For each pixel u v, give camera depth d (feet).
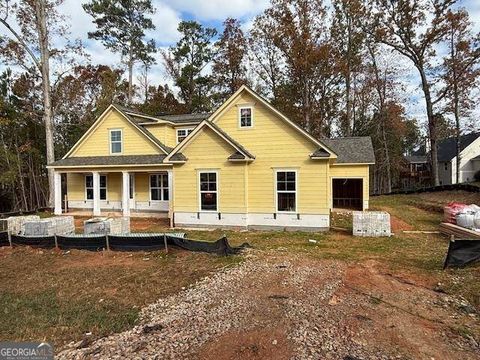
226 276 26.89
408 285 24.11
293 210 47.42
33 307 22.40
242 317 19.15
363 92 111.55
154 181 67.31
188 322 18.97
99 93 113.29
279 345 15.83
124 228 46.52
